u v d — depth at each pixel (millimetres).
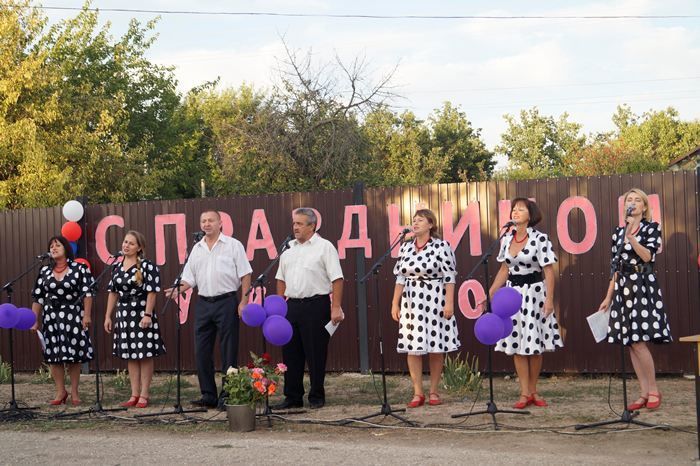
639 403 6629
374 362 9297
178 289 7395
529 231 6746
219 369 9844
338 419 6645
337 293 7219
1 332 10711
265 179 21266
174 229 10062
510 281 6836
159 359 10031
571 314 8625
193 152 35500
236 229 9836
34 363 10594
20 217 10680
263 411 7133
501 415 6578
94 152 21969
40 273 7953
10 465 5375
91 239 10328
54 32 27734
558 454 5191
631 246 6426
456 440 5730
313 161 21031
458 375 8156
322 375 7312
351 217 9398
